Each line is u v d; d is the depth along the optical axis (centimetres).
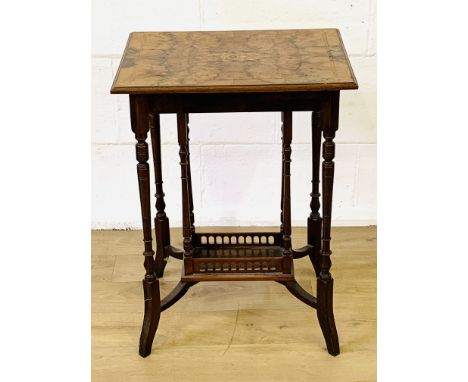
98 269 236
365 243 249
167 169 253
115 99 242
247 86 164
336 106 170
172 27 236
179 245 248
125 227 260
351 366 191
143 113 170
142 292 224
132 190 256
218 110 172
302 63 175
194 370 190
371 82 241
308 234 226
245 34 196
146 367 192
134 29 235
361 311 213
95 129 247
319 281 188
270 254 207
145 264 188
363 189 256
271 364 192
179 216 258
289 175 187
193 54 183
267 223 258
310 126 246
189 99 171
